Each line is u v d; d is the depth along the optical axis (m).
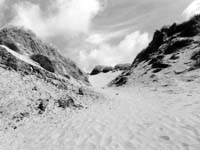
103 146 5.93
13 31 21.69
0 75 12.45
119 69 76.31
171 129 6.65
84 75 25.95
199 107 9.34
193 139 5.61
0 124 8.32
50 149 6.15
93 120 9.16
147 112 9.88
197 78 19.02
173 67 25.41
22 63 15.18
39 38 24.23
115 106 12.75
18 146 6.66
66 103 12.07
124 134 6.77
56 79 16.42
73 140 6.73
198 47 26.61
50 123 9.09
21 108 10.04
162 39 40.19
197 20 35.28
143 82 26.27
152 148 5.41
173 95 15.20
